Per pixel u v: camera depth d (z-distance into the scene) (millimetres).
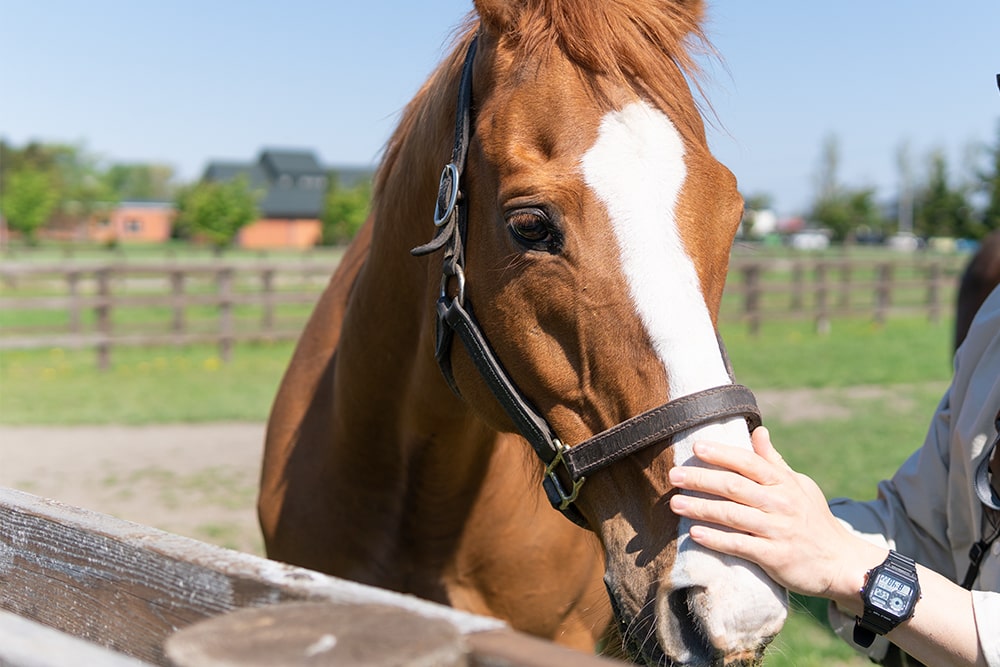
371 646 750
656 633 1259
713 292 1428
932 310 14906
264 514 2354
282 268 11828
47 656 873
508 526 2035
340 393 2072
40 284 19875
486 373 1540
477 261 1548
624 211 1351
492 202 1498
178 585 1044
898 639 1369
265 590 955
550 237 1393
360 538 2115
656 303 1325
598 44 1425
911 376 9773
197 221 43250
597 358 1377
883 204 62219
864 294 18375
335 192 50812
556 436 1464
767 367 10336
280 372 10273
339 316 2338
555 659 766
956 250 35750
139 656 1108
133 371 10234
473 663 803
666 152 1383
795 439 6785
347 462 2082
